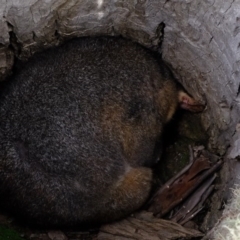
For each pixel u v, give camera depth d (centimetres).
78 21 126
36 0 120
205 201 123
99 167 116
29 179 114
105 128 118
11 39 125
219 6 114
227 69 117
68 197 114
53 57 122
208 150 129
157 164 131
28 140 114
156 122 126
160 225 120
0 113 117
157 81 126
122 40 127
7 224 119
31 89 117
